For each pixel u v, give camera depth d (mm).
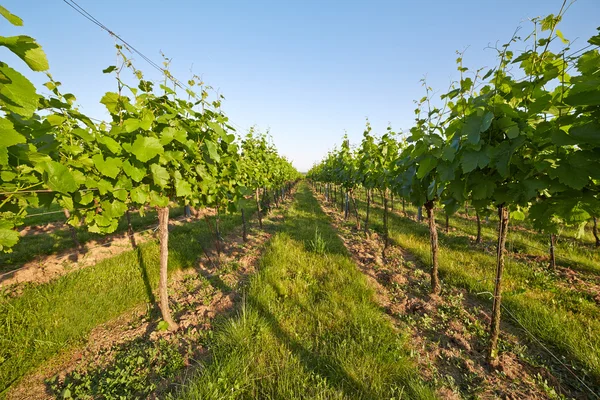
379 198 17828
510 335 2963
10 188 1353
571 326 2904
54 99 1659
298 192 25016
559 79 1481
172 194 2898
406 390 2182
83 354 2891
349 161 8188
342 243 6426
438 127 2193
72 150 1766
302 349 2637
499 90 1886
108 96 1968
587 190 1338
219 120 3158
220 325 3000
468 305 3625
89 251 5910
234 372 2275
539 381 2295
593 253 5371
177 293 4172
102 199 2049
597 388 2223
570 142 1196
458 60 2018
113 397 2191
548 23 1554
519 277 4250
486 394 2197
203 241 6613
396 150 5930
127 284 4172
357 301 3506
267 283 3953
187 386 2152
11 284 4348
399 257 5547
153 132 2221
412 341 2840
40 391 2455
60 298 3676
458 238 6734
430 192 2477
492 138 1726
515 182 1624
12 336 2934
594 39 1131
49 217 9797
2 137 907
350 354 2467
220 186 3648
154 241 6348
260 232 7988
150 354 2646
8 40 816
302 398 2080
